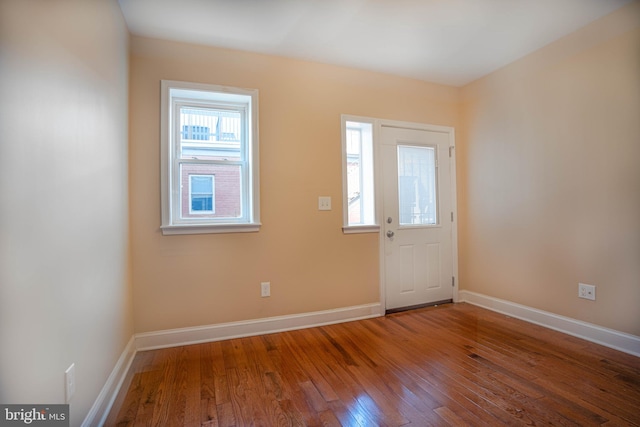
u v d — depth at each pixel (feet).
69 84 4.14
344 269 9.68
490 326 9.01
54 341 3.67
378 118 10.21
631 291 7.03
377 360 7.01
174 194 8.21
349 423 4.92
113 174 6.05
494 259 10.41
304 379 6.23
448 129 11.34
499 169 10.12
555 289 8.60
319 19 7.16
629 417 4.94
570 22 7.47
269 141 8.81
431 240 11.13
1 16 2.79
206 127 8.61
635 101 6.90
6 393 2.83
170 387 5.98
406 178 10.78
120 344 6.33
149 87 7.72
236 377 6.33
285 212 8.96
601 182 7.52
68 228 4.06
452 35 7.97
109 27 5.82
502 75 9.88
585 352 7.19
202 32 7.59
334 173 9.57
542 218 8.88
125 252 6.89
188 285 8.00
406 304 10.70
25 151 3.15
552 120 8.54
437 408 5.27
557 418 4.94
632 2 6.79
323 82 9.46
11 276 2.91
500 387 5.85
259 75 8.73
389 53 8.87
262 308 8.70
